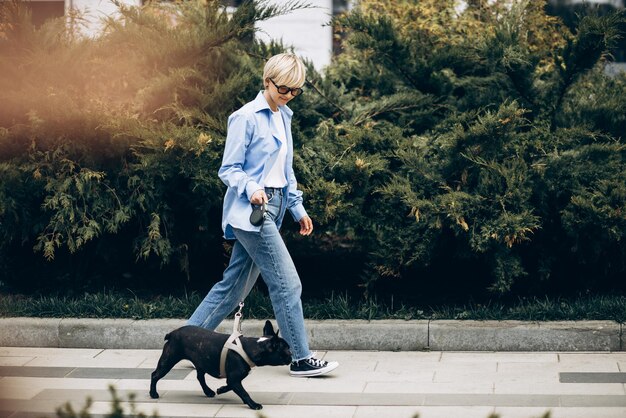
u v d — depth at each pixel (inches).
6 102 262.7
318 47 448.8
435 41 308.3
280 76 217.3
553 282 278.7
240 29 286.0
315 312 257.9
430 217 252.1
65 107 260.5
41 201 271.6
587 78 299.7
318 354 247.3
